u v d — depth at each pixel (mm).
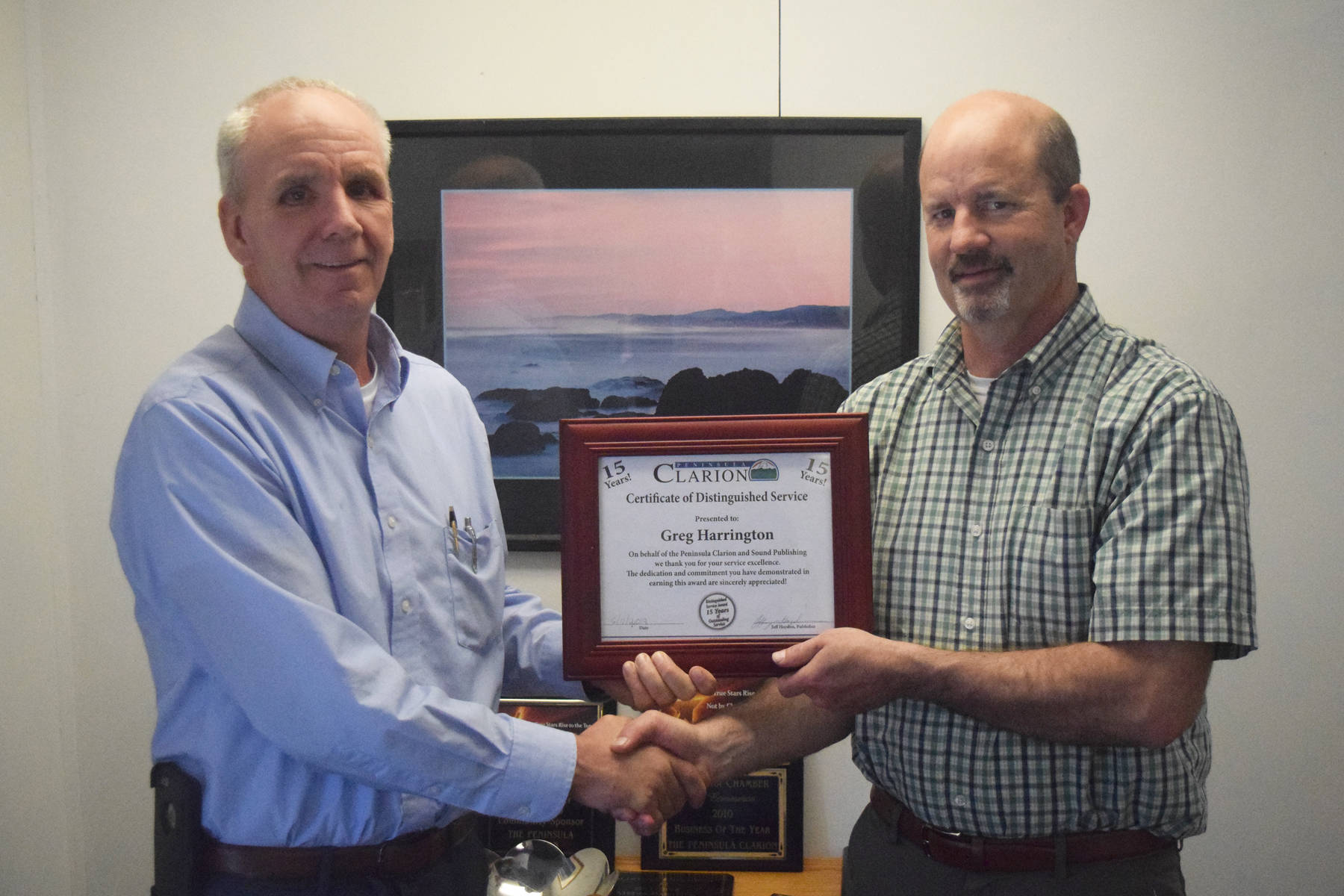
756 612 1208
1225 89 1834
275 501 1136
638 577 1212
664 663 1178
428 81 1884
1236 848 1870
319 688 1090
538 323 1879
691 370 1876
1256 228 1843
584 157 1855
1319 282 1841
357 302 1222
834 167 1840
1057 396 1233
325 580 1168
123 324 1902
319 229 1188
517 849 1382
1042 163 1205
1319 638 1853
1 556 1756
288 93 1227
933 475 1292
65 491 1905
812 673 1144
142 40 1880
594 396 1886
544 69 1878
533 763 1188
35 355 1876
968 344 1316
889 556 1296
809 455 1201
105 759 1915
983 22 1843
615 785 1256
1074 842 1180
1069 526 1183
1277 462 1854
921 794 1239
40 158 1885
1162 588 1099
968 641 1229
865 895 1328
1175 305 1856
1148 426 1152
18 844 1770
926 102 1855
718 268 1862
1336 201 1835
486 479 1458
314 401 1236
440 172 1864
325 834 1149
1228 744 1867
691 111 1874
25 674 1802
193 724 1164
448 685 1276
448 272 1878
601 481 1214
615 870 1799
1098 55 1839
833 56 1858
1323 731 1856
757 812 1842
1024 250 1192
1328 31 1821
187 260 1901
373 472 1262
